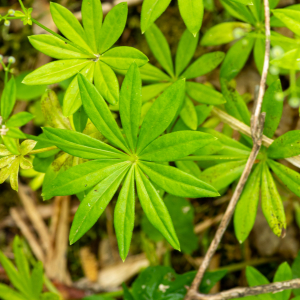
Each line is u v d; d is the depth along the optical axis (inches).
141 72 15.6
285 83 18.0
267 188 14.5
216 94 15.1
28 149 13.9
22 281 17.1
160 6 13.8
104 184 13.6
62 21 14.0
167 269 16.4
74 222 13.5
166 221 13.5
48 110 14.7
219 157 14.3
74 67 14.1
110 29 14.0
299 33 13.6
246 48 15.7
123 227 13.6
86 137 13.6
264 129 14.6
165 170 13.6
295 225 18.0
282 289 14.7
